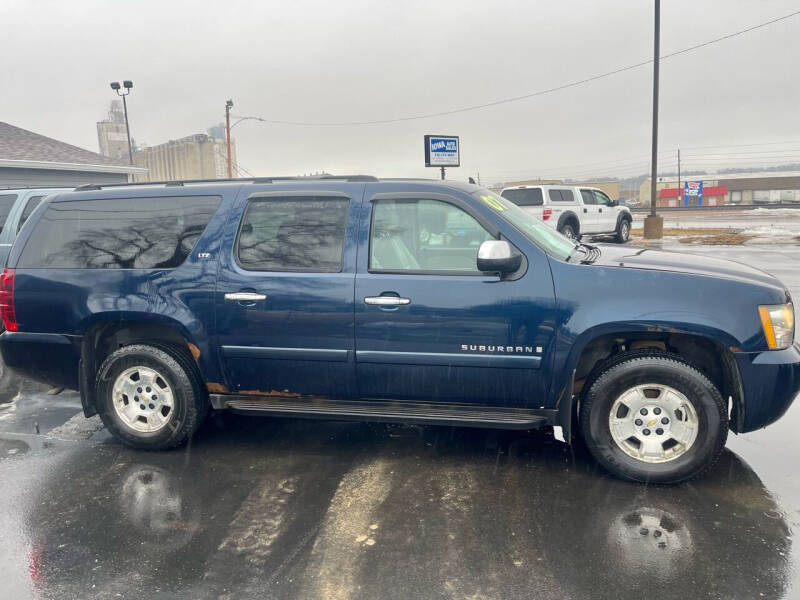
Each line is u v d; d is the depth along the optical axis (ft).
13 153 59.06
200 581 9.24
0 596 8.96
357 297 12.66
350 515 11.12
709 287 11.59
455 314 12.27
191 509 11.44
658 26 68.08
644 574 9.21
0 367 22.11
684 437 11.97
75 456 14.02
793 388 11.52
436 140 75.82
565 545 10.00
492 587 8.96
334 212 13.21
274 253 13.32
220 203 13.78
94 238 14.24
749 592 8.75
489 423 12.53
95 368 14.67
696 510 11.09
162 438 14.01
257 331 13.21
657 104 68.08
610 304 11.73
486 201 12.84
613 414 12.16
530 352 12.09
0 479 12.84
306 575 9.34
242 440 14.85
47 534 10.64
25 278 14.30
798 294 30.40
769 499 11.46
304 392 13.46
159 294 13.64
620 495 11.71
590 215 63.05
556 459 13.41
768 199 360.89
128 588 9.11
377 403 13.34
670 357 11.89
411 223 12.88
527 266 12.14
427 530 10.55
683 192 331.57
